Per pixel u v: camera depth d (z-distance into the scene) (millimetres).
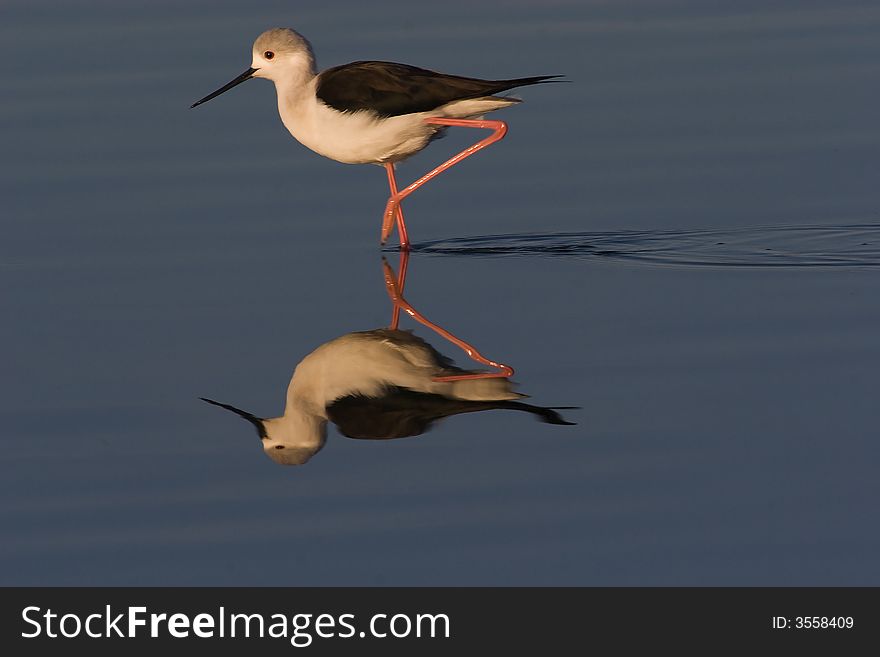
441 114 14016
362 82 13938
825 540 8297
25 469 9406
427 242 13953
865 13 19609
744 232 13914
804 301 12086
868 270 12859
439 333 11703
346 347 11461
